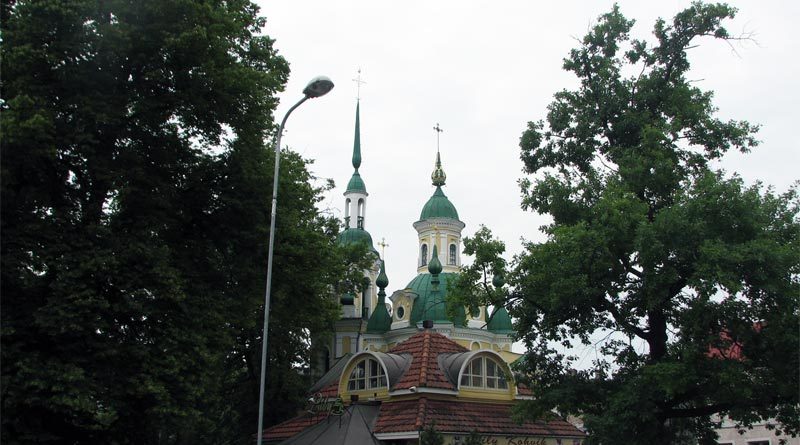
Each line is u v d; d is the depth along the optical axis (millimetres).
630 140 30062
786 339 23172
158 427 24203
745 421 25609
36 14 22047
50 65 22172
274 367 44156
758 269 23031
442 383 38344
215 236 27906
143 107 23844
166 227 25703
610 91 30406
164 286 22953
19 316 21578
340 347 71250
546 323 28281
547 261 26359
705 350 24438
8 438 20969
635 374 26953
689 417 28938
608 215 25781
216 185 27531
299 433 39344
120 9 23078
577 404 27438
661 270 24984
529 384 29625
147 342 23250
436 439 31250
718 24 29250
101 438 23500
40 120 20297
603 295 27188
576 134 30672
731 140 28688
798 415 25344
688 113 28188
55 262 21297
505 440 38406
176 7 23812
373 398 40312
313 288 31422
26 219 22156
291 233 29219
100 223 23125
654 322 27828
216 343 25047
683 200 25297
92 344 21797
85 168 23688
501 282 29406
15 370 20594
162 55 24016
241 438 44969
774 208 25734
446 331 67688
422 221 78750
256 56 29625
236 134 27531
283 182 29109
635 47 30500
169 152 25578
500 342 71625
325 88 21922
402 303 71625
